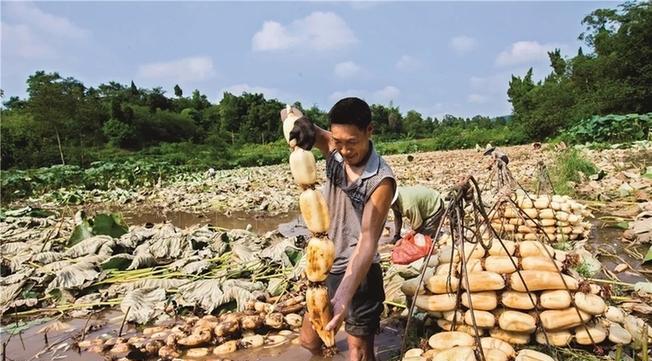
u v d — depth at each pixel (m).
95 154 40.88
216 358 3.60
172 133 62.03
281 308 4.20
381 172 2.88
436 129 72.00
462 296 3.27
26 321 4.68
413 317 3.76
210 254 6.10
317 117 57.56
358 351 3.23
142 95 79.06
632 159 14.27
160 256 6.19
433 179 14.08
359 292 3.12
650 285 4.07
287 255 5.51
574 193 8.95
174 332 3.89
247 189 15.84
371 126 2.86
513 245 3.31
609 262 5.15
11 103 57.50
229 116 70.00
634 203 7.68
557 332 3.13
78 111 43.50
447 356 2.84
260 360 3.54
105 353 3.76
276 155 39.12
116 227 7.05
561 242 5.39
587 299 3.07
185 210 12.61
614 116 22.58
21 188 19.89
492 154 5.24
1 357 3.76
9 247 7.08
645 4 31.08
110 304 4.86
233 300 4.55
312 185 2.54
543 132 38.97
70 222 9.38
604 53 35.56
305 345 3.50
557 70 55.34
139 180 21.36
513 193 5.35
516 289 3.12
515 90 59.44
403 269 4.46
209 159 36.03
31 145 37.19
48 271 5.70
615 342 3.11
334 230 3.18
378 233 2.85
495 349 2.91
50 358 3.74
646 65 30.44
